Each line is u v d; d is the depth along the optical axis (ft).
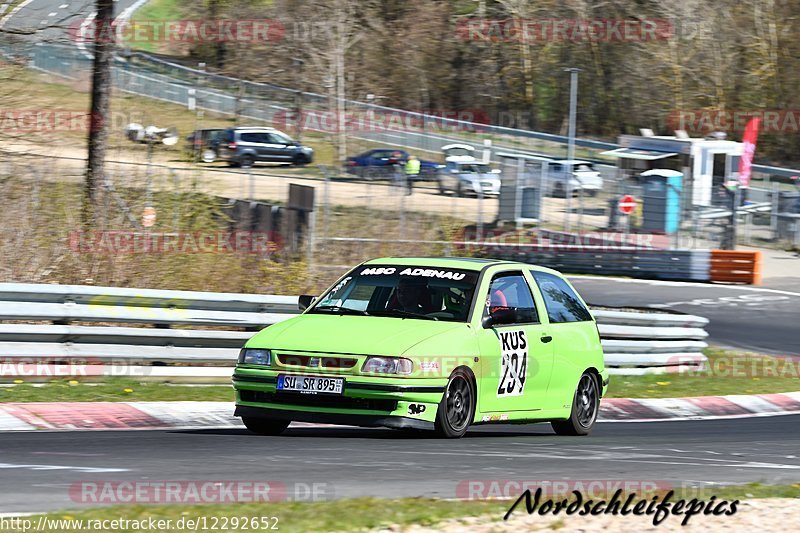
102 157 236.43
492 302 107.24
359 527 59.52
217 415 120.67
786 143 631.15
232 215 269.23
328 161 531.50
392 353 95.91
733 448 109.40
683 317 181.57
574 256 340.39
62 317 131.44
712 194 374.02
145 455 86.58
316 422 96.78
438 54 644.69
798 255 384.68
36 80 387.96
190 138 448.24
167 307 139.03
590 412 118.42
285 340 99.60
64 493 68.39
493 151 578.25
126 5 631.56
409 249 307.58
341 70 548.72
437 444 96.89
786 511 68.64
